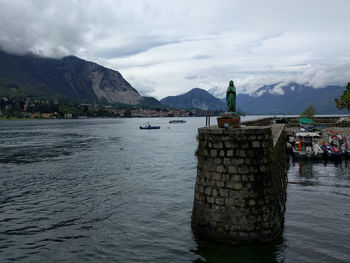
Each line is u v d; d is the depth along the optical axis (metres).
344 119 73.88
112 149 68.69
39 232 20.81
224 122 15.66
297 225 19.28
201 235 15.48
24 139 97.62
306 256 15.20
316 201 24.34
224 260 14.62
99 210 24.89
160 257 16.19
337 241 16.95
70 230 20.98
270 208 15.14
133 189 31.25
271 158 15.80
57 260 16.95
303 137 47.16
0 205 26.83
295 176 33.59
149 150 66.06
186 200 26.67
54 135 115.25
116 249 17.75
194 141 88.19
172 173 39.31
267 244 14.71
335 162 41.75
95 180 36.19
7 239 19.80
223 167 14.92
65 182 35.41
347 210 22.12
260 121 39.84
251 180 14.71
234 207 14.70
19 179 37.38
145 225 21.02
